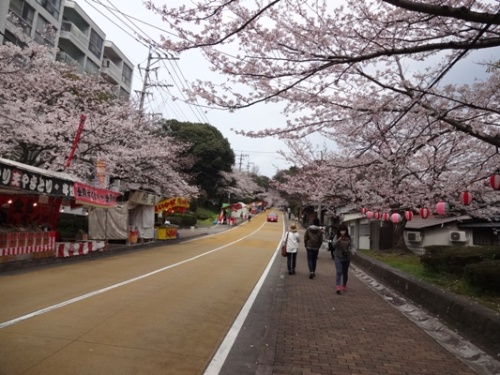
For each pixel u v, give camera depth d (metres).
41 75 15.05
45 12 26.27
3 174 9.71
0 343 5.04
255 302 8.83
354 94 7.84
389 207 15.95
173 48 6.16
